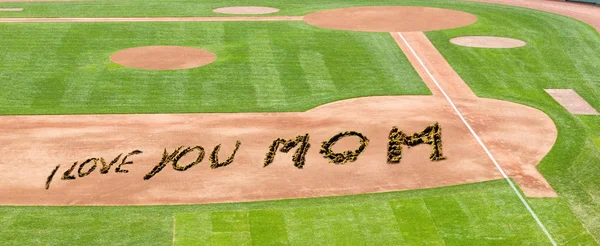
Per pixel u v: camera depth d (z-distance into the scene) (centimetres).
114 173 3844
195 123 4562
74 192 3641
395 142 4250
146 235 3241
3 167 3903
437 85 5362
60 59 5894
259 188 3694
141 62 5816
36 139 4281
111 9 7612
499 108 4900
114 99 5019
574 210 3528
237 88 5256
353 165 3966
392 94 5150
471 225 3347
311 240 3212
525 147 4253
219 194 3625
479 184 3756
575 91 5338
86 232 3262
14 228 3291
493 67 5809
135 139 4291
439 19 7312
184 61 5850
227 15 7394
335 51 6128
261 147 4188
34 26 6838
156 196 3603
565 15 7606
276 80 5428
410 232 3284
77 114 4731
